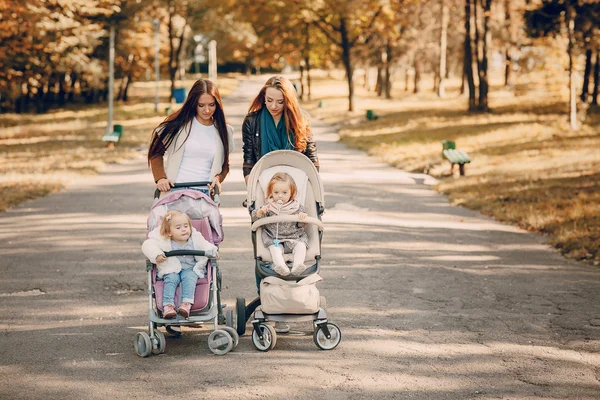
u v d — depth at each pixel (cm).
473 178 1948
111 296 832
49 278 916
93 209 1481
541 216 1360
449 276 948
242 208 1493
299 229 662
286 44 6162
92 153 2598
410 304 807
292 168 677
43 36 3347
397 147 2803
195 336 689
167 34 7181
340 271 970
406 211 1534
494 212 1478
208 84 672
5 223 1327
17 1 2603
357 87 9256
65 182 1875
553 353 639
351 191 1788
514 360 620
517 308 793
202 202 662
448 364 608
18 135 3491
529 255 1095
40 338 677
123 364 605
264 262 663
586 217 1312
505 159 2331
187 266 636
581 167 2025
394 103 5741
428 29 6556
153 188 1788
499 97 5506
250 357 625
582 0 3441
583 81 4347
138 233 1220
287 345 661
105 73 5544
